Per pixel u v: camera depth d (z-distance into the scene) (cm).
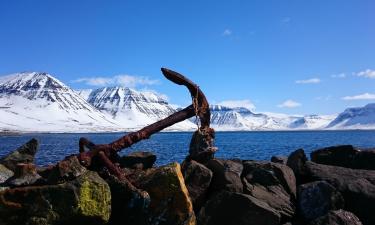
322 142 14338
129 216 1140
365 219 1319
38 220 1039
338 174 1458
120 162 1548
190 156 1429
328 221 1220
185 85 1393
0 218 1055
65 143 13175
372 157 1606
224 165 1377
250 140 16525
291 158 1558
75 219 1062
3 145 11694
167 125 1373
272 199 1313
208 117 1430
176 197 1136
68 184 1062
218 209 1222
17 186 1171
